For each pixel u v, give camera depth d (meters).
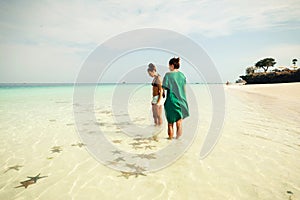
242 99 18.00
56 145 5.43
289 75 53.81
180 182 3.38
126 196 2.99
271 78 57.62
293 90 25.31
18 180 3.50
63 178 3.57
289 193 2.99
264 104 13.84
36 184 3.36
